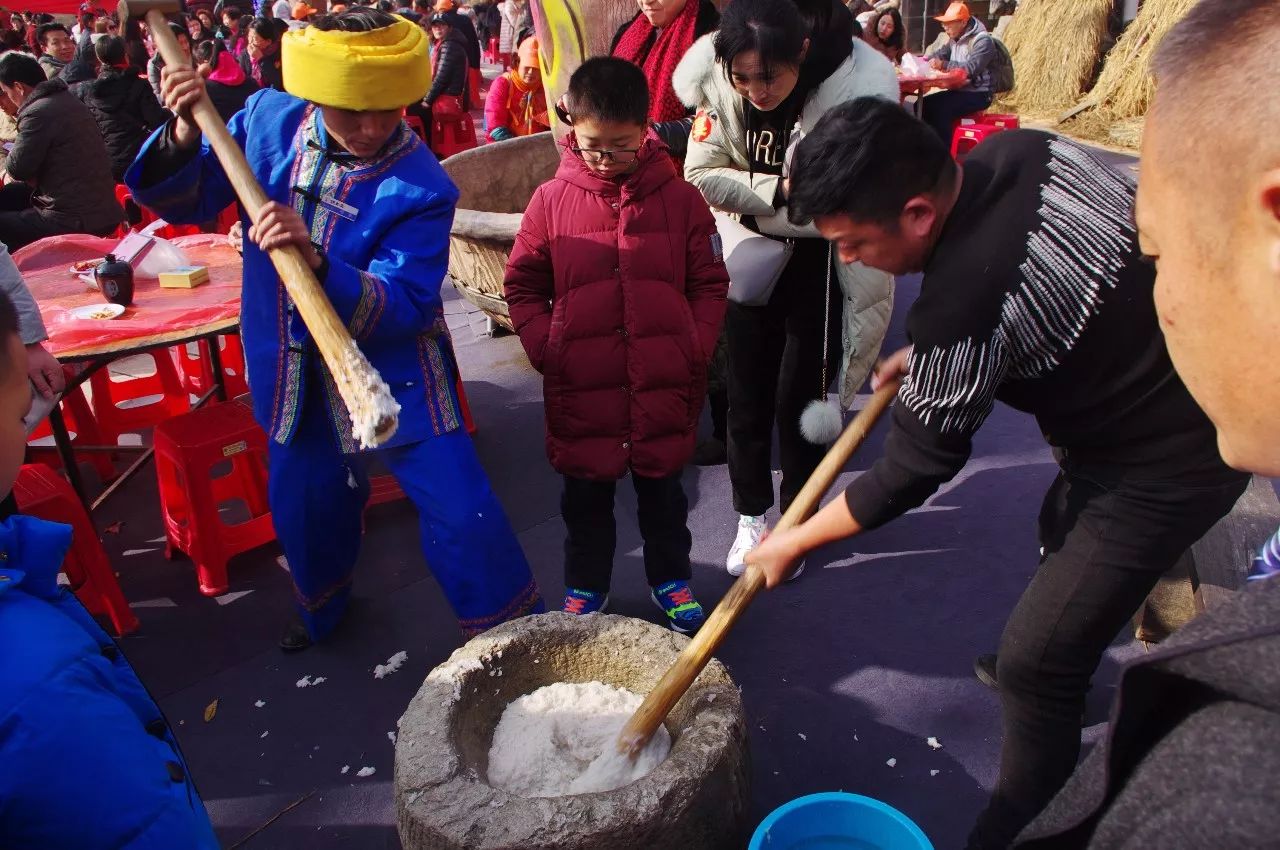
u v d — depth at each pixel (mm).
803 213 1563
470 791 1685
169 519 3164
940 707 2494
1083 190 1469
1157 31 9125
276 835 2201
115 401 4195
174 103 1976
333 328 1729
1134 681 702
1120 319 1462
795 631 2791
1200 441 1523
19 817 969
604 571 2760
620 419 2520
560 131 4090
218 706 2604
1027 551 3113
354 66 2018
